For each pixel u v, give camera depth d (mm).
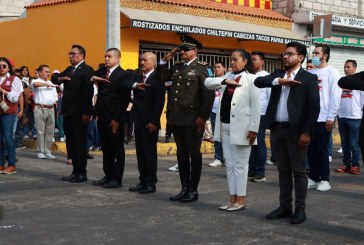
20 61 17016
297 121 6195
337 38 19922
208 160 12258
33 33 16562
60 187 8469
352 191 8547
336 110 8406
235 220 6445
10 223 6164
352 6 20625
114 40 14305
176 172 10250
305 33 19078
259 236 5762
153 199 7637
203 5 16609
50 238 5582
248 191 8383
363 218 6668
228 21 16938
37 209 6898
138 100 7965
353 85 5547
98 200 7508
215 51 17375
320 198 7906
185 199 7430
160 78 7574
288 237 5742
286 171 6504
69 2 15422
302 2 18984
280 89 6379
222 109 6891
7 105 9547
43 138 11773
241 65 6812
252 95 6637
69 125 8938
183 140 7453
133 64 15359
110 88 8281
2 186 8500
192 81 7285
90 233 5785
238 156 6836
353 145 10383
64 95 8891
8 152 9750
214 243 5477
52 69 16000
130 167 10797
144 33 15547
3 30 17516
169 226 6121
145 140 7945
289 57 6336
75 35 15289
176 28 14891
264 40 17047
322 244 5520
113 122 8227
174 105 7352
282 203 6551
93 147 13117
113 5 14273
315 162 8633
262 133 9234
